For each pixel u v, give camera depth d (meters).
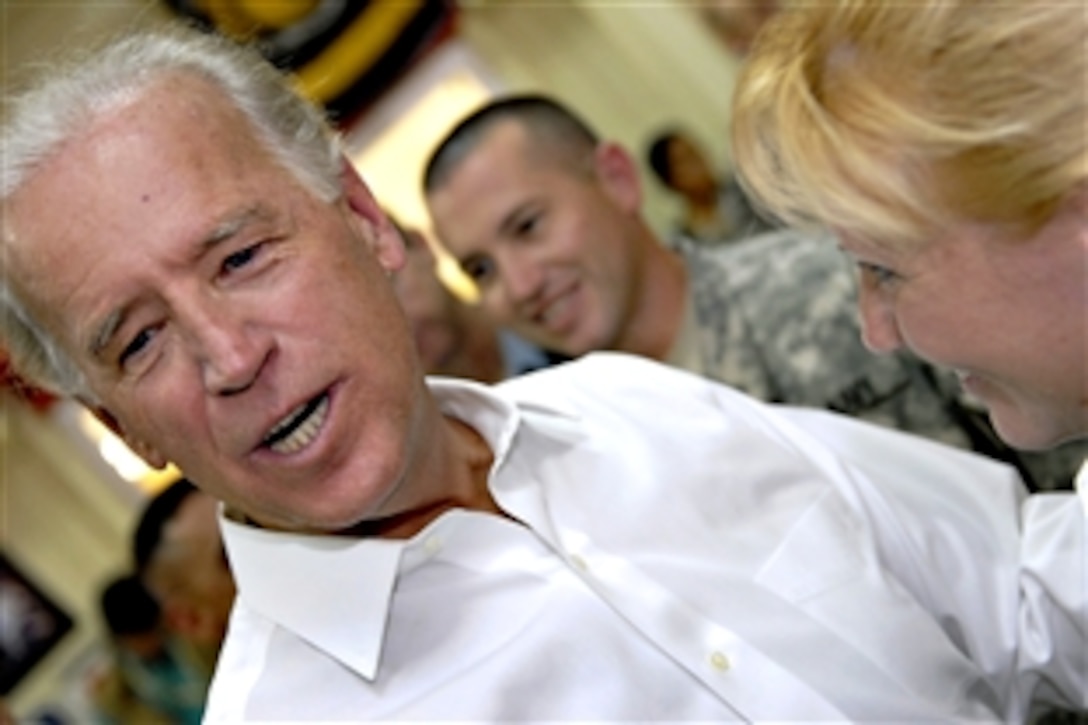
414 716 0.88
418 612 0.95
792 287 1.42
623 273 1.62
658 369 1.21
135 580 2.62
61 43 1.00
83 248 0.79
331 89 3.38
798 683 0.91
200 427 0.83
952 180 0.61
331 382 0.83
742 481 1.06
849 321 1.36
